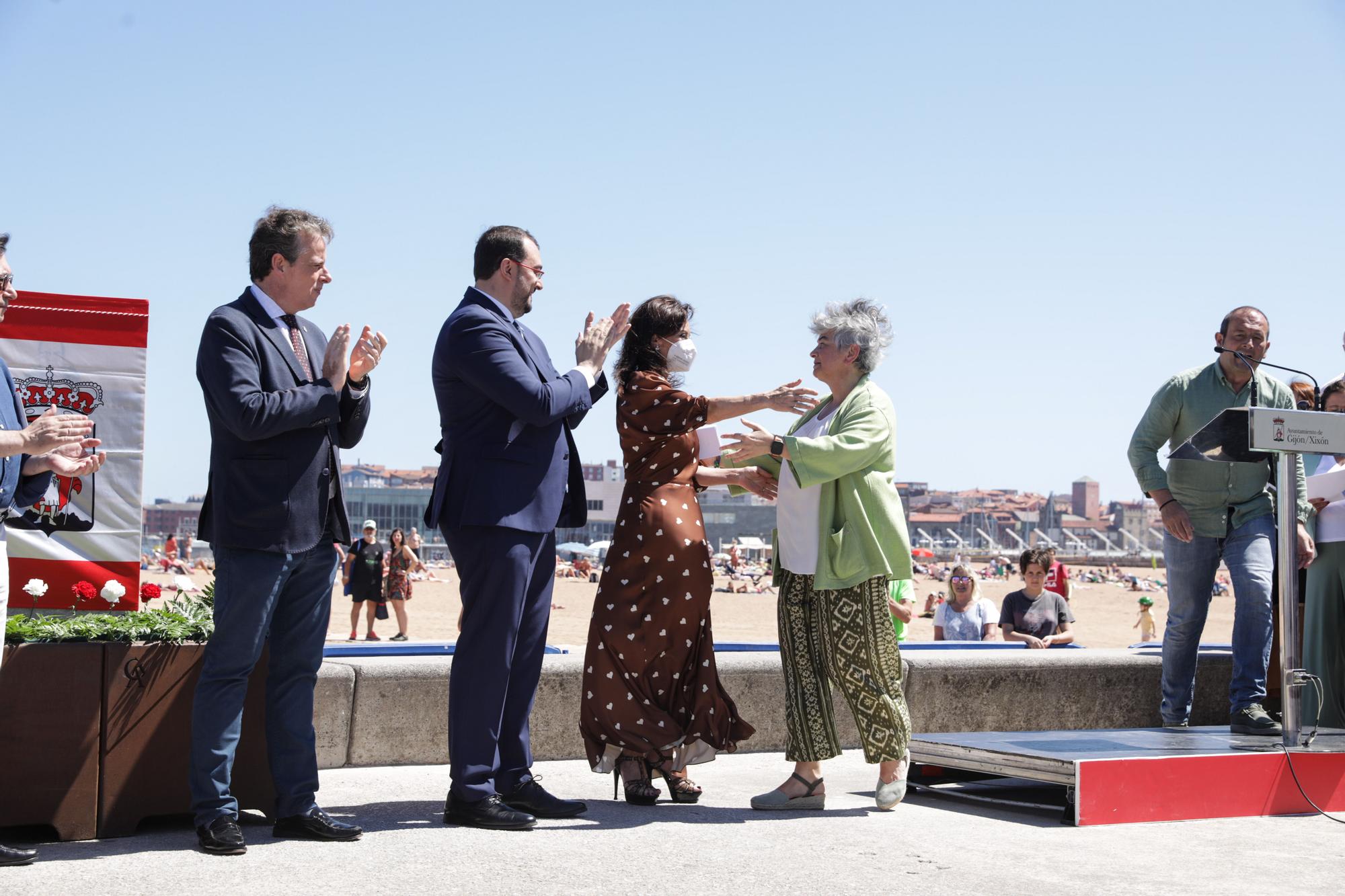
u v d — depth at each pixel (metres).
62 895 3.70
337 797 5.45
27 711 4.49
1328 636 6.54
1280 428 5.48
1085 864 4.38
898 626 9.29
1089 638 49.38
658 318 5.63
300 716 4.67
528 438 5.02
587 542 175.75
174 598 5.31
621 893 3.85
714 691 5.54
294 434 4.55
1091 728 7.75
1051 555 9.95
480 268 5.20
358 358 4.63
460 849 4.39
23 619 4.79
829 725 5.42
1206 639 43.41
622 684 5.42
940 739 5.94
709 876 4.09
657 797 5.48
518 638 5.14
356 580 22.31
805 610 5.50
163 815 4.81
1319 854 4.65
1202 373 6.65
